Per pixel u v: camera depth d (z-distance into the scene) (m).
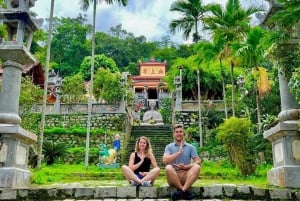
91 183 8.62
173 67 27.48
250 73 21.89
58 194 6.17
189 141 21.16
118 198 6.04
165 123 27.53
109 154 16.58
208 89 27.69
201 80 26.91
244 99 21.23
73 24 51.81
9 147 6.82
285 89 7.10
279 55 7.08
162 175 12.49
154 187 6.10
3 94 7.16
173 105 25.59
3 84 7.21
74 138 20.86
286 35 6.97
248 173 12.04
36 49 38.41
